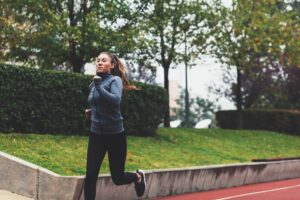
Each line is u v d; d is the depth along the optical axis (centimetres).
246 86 3194
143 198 1045
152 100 1647
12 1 1858
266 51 2570
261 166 1511
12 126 1280
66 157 1134
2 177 961
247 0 2448
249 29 2420
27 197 917
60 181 891
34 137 1248
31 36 1866
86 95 1432
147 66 2359
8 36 1880
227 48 2430
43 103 1337
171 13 2167
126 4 1895
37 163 1034
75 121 1412
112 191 962
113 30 1861
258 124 2667
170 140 1680
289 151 2070
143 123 1623
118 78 736
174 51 2280
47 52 1923
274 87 3175
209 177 1266
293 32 2520
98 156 735
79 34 1748
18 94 1284
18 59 1964
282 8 3078
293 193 1216
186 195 1143
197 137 1878
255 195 1166
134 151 1370
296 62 2581
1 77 1255
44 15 1823
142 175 806
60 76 1374
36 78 1321
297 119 2617
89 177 732
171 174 1127
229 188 1327
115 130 734
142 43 1877
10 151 1074
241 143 2005
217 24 2380
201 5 2281
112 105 720
